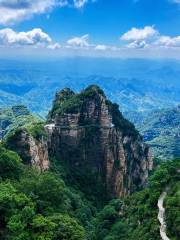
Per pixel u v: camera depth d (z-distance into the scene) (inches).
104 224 5418.3
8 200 3850.9
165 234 3890.3
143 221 4576.8
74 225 4013.3
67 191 6771.7
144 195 5157.5
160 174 5162.4
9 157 4980.3
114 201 6082.7
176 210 3998.5
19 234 3649.1
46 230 3779.5
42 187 4429.1
